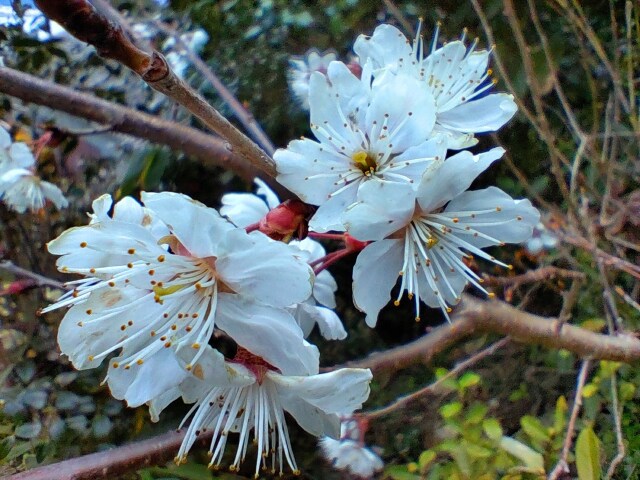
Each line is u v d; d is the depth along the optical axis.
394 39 0.09
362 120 0.08
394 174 0.08
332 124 0.08
